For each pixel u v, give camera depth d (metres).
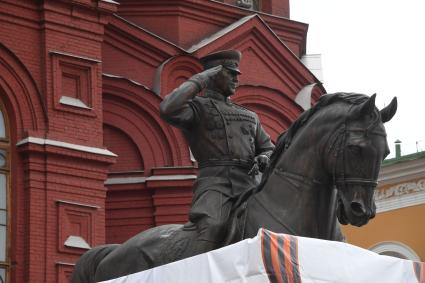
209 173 17.22
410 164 39.34
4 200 28.78
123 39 33.41
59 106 29.73
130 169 33.12
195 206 16.95
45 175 29.12
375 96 15.85
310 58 37.69
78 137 29.84
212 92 17.61
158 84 33.31
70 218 29.30
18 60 29.48
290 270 14.16
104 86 32.84
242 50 34.91
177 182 32.84
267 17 36.28
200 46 33.88
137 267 17.61
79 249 29.14
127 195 33.03
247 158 17.30
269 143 17.69
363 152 15.82
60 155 29.33
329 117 16.17
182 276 14.70
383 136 15.93
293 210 16.25
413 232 39.44
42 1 29.98
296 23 36.94
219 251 14.41
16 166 28.98
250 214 16.52
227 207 16.86
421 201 39.41
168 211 32.84
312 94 36.09
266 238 14.20
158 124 33.22
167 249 17.22
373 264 14.56
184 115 17.11
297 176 16.33
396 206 39.97
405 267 14.66
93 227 29.55
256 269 14.12
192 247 16.88
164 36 34.31
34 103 29.52
